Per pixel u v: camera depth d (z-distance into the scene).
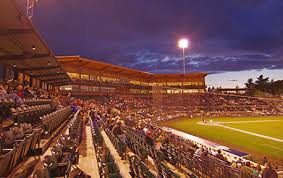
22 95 14.59
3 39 12.04
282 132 39.00
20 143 7.02
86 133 18.55
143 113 56.84
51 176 6.48
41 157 8.45
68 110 26.47
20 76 22.25
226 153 20.17
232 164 13.39
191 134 36.91
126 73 71.94
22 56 15.18
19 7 8.20
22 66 19.92
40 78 27.89
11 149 6.36
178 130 41.22
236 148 26.78
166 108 72.94
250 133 38.03
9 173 6.40
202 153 14.09
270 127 45.56
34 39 12.08
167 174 8.99
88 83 55.94
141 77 80.19
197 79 83.12
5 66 18.28
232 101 80.31
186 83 83.19
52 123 13.38
